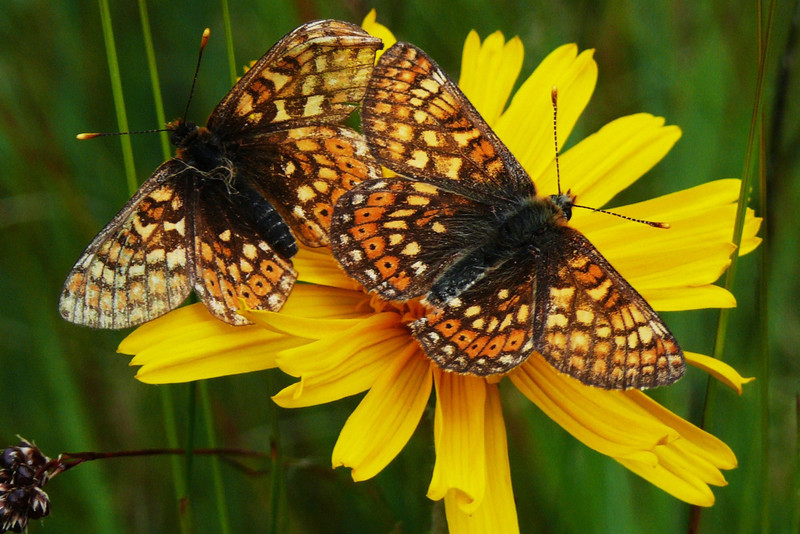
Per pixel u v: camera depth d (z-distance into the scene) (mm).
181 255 235
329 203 242
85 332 270
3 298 272
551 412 238
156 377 234
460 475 230
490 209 239
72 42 278
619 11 275
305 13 268
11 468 227
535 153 253
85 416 264
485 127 239
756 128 236
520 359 231
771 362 264
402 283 237
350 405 270
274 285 238
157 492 269
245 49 278
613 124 253
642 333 227
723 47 274
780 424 262
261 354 236
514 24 276
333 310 244
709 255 241
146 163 279
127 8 281
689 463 235
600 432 235
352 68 237
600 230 249
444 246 238
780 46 271
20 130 269
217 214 237
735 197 245
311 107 239
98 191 275
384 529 256
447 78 236
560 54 255
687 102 272
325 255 246
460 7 276
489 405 239
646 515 256
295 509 267
